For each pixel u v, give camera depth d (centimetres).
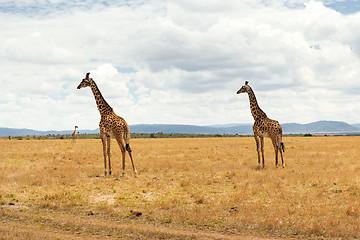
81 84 1897
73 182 1602
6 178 1678
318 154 2742
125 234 877
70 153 3128
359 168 1864
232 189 1428
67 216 1050
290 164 2175
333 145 3812
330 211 1032
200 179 1609
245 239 840
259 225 940
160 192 1391
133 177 1762
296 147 3609
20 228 920
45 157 2798
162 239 842
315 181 1494
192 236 857
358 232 862
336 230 874
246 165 2172
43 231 900
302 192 1314
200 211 1060
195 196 1284
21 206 1174
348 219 949
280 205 1118
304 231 883
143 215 1051
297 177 1605
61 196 1293
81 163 2472
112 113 1908
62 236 849
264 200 1210
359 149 3167
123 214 1066
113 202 1234
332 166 1992
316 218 977
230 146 4091
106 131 1841
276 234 876
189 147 3997
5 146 4244
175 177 1736
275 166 2072
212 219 997
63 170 2014
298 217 996
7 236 819
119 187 1497
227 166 2105
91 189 1448
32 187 1484
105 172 1852
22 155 2922
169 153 3195
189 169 2017
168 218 1014
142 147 4022
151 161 2484
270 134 2034
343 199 1188
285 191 1318
